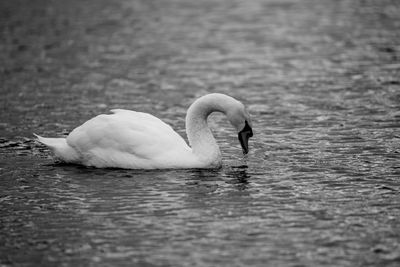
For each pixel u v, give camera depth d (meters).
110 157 16.48
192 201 14.52
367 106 22.34
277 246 12.39
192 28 37.56
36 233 13.16
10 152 18.06
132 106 23.17
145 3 45.78
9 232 13.23
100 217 13.80
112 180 15.77
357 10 41.09
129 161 16.38
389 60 29.06
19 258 12.16
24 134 19.77
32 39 34.56
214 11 42.59
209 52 31.97
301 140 18.91
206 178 15.86
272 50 32.03
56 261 12.02
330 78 26.55
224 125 20.84
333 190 15.06
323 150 17.94
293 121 20.95
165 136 16.56
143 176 15.96
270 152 17.88
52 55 31.30
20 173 16.41
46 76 27.56
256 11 42.12
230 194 14.89
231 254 12.11
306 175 16.05
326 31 35.62
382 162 16.84
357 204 14.26
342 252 12.14
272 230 13.05
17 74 27.89
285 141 18.86
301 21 38.56
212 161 16.44
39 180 15.91
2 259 12.13
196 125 16.59
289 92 24.77
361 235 12.80
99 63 29.84
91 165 16.73
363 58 29.62
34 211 14.19
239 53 31.62
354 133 19.38
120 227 13.31
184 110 22.67
